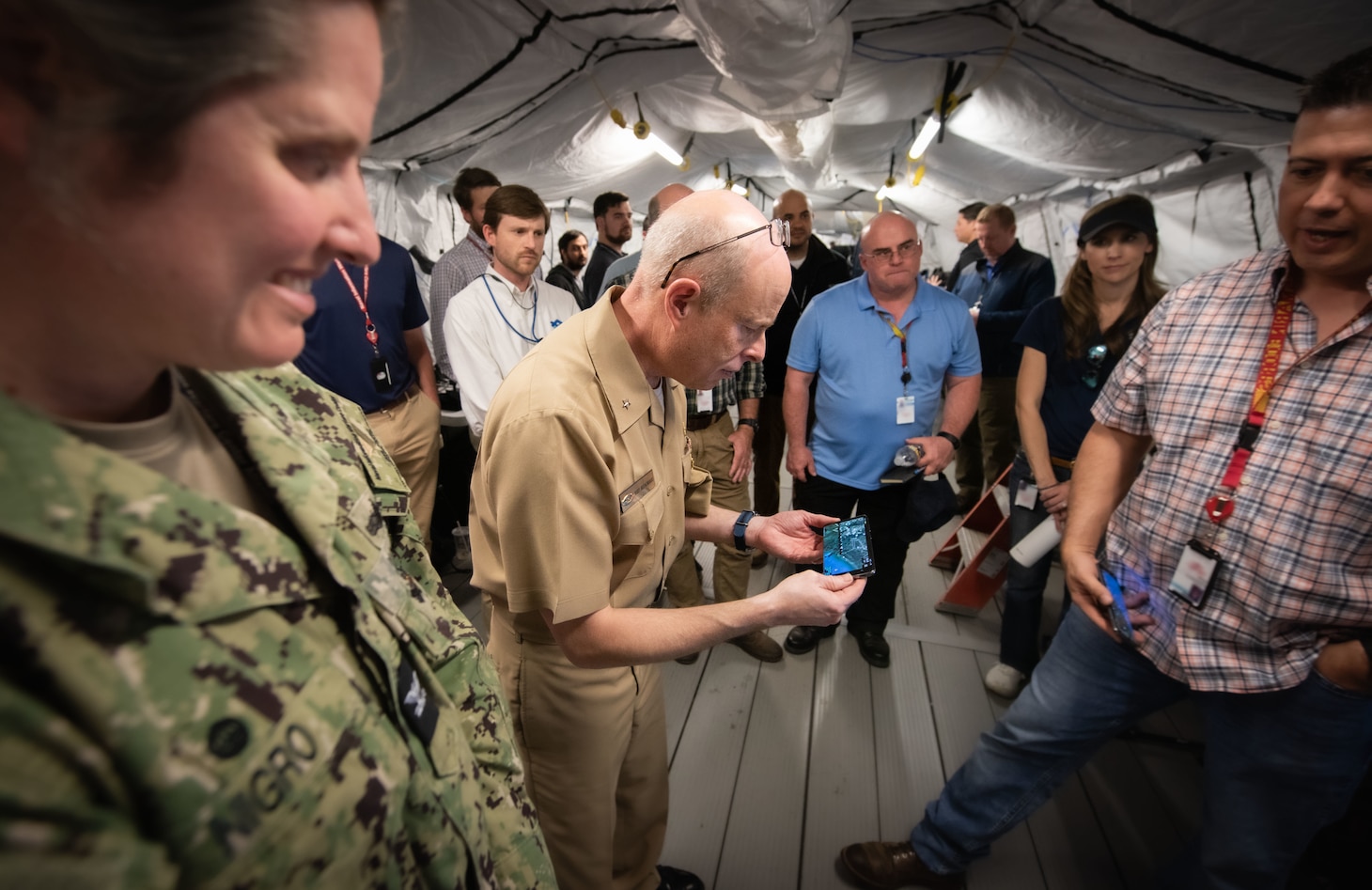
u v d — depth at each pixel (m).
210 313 0.28
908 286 1.82
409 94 2.55
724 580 2.26
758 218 0.78
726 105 3.74
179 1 0.20
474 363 2.21
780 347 2.68
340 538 0.41
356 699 0.38
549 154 4.12
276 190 0.26
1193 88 2.35
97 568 0.27
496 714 0.58
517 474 0.72
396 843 0.38
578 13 2.33
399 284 2.15
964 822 1.29
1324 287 0.85
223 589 0.31
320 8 0.24
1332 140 0.75
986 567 2.36
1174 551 1.01
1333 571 0.85
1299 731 0.93
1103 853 1.49
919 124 4.46
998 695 2.02
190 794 0.28
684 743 1.83
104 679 0.26
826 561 1.06
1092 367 1.78
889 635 2.34
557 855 1.04
